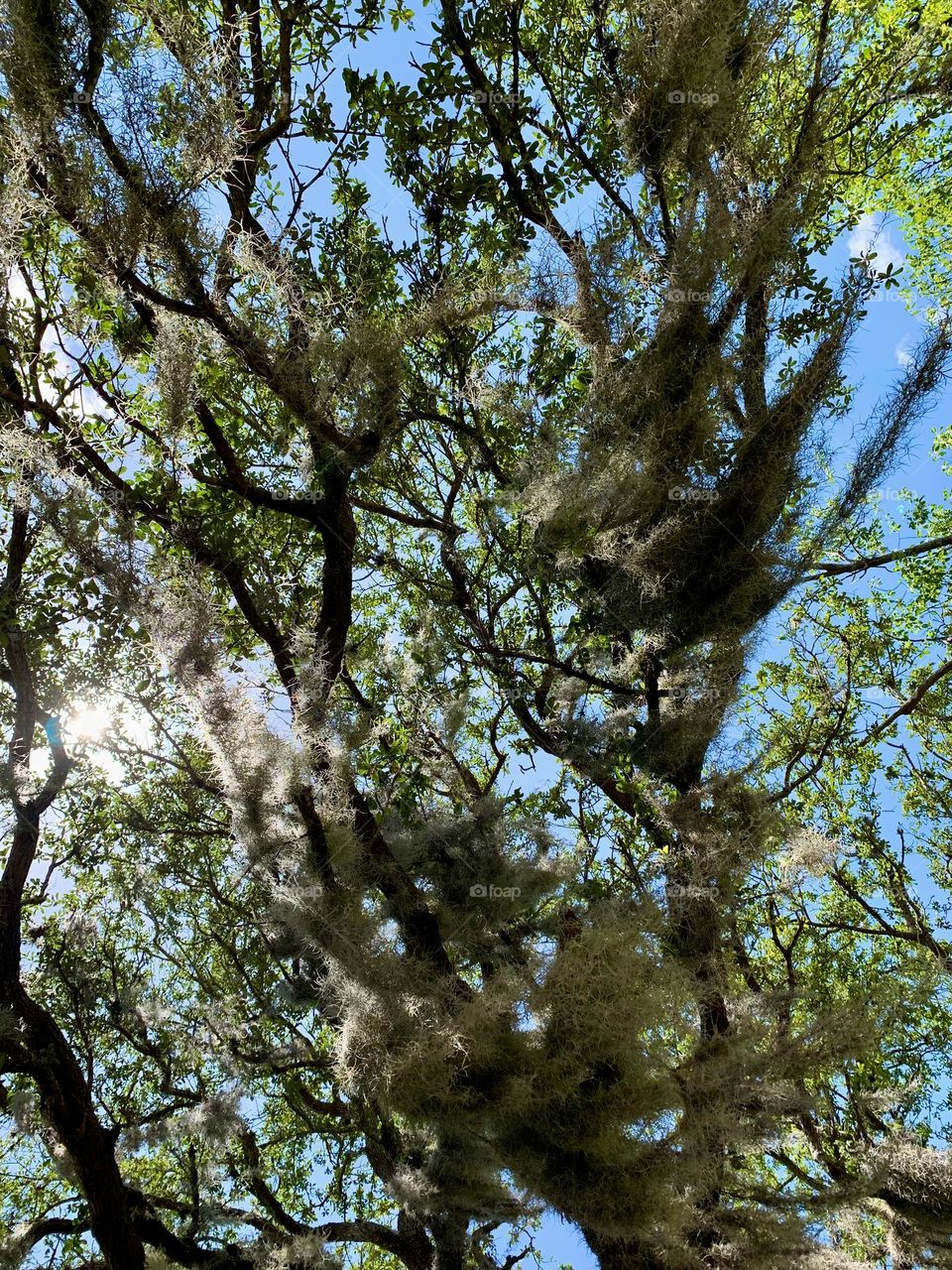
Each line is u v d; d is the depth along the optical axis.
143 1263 5.20
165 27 4.32
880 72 7.07
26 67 4.08
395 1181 4.89
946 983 6.79
